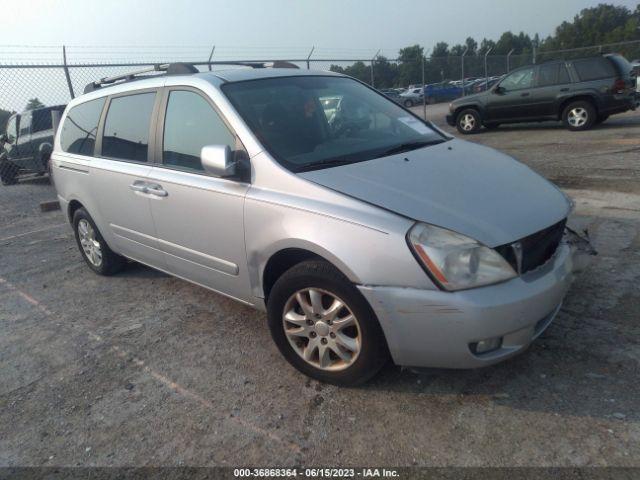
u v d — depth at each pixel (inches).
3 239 274.5
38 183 469.7
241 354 131.0
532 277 97.1
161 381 123.1
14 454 103.7
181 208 134.4
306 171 112.3
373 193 102.4
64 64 376.5
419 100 955.3
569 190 251.6
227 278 130.0
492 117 515.5
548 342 119.3
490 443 92.1
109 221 170.6
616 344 115.6
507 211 100.2
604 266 155.9
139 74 172.2
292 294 111.2
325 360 111.0
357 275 97.1
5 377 133.0
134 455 99.6
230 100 127.1
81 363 135.6
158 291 177.8
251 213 115.0
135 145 153.9
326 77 157.6
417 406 103.8
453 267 90.7
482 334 91.0
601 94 438.9
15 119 469.4
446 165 118.6
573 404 99.0
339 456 93.4
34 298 184.4
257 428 103.0
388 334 98.0
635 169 278.2
